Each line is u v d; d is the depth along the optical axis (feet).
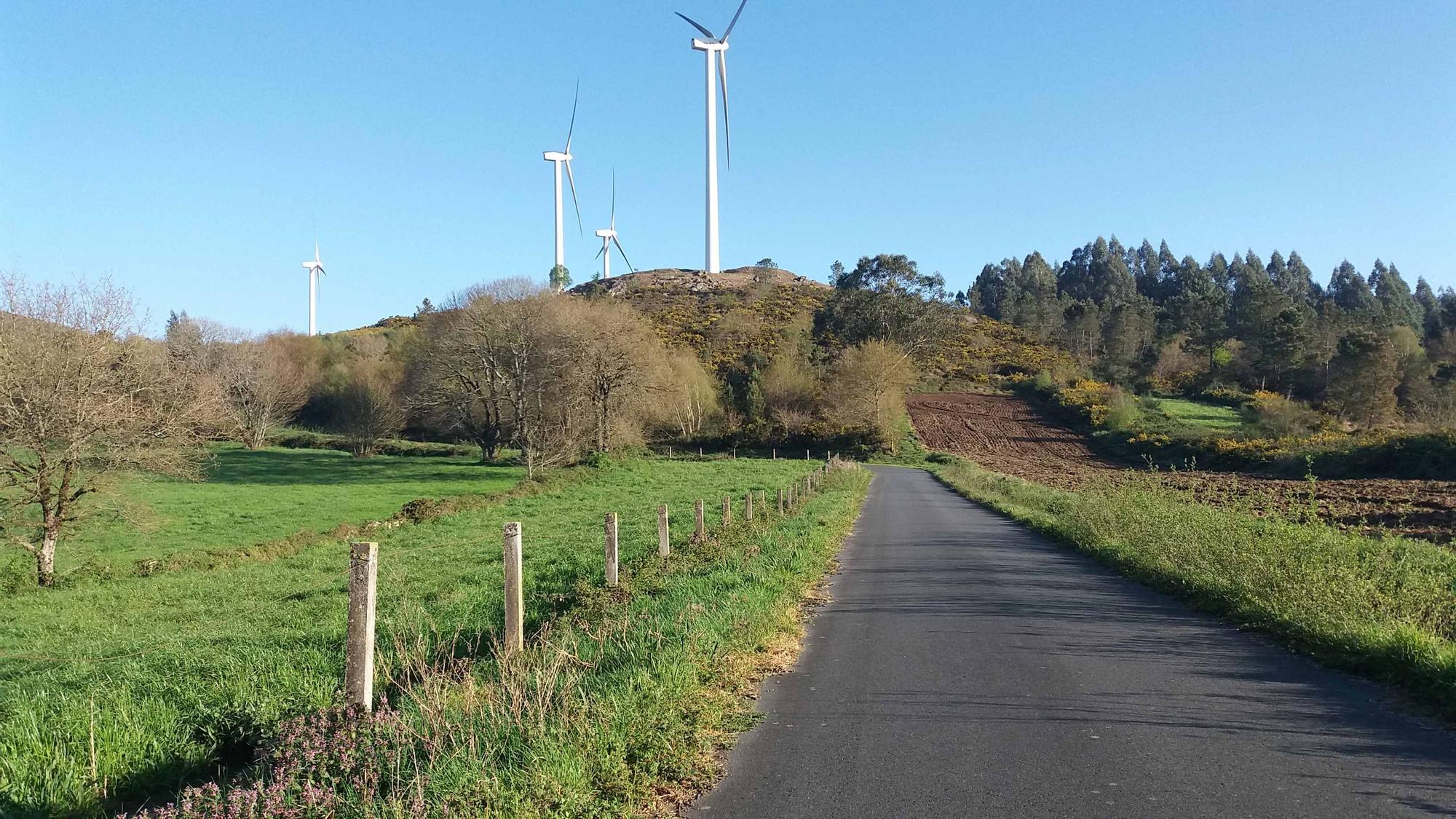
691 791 15.98
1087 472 171.83
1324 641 26.30
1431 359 261.44
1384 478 127.54
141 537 86.89
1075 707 20.99
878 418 239.50
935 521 76.23
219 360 217.36
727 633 26.96
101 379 68.64
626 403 177.06
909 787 15.92
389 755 16.16
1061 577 42.60
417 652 24.67
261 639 34.73
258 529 92.94
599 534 70.49
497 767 15.55
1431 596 28.45
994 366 361.92
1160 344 361.51
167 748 19.38
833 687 23.00
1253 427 200.64
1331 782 15.97
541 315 168.96
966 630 30.35
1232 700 21.53
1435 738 18.49
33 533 68.64
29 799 16.85
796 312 435.12
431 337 185.98
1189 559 38.58
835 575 44.14
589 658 23.38
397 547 73.26
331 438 227.61
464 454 206.59
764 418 264.31
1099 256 602.44
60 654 37.76
